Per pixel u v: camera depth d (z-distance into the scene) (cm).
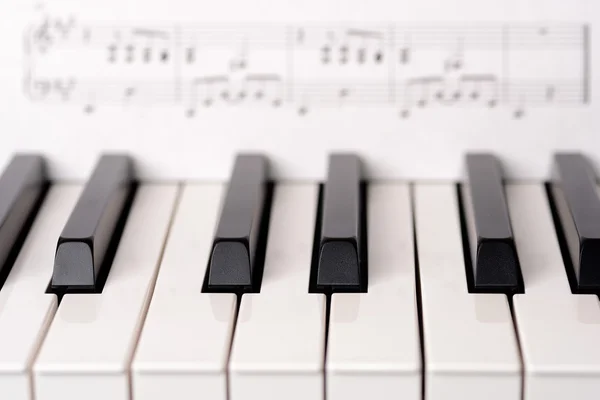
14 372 37
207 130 45
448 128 44
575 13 44
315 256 41
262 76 44
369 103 44
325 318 39
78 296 40
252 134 45
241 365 37
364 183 45
